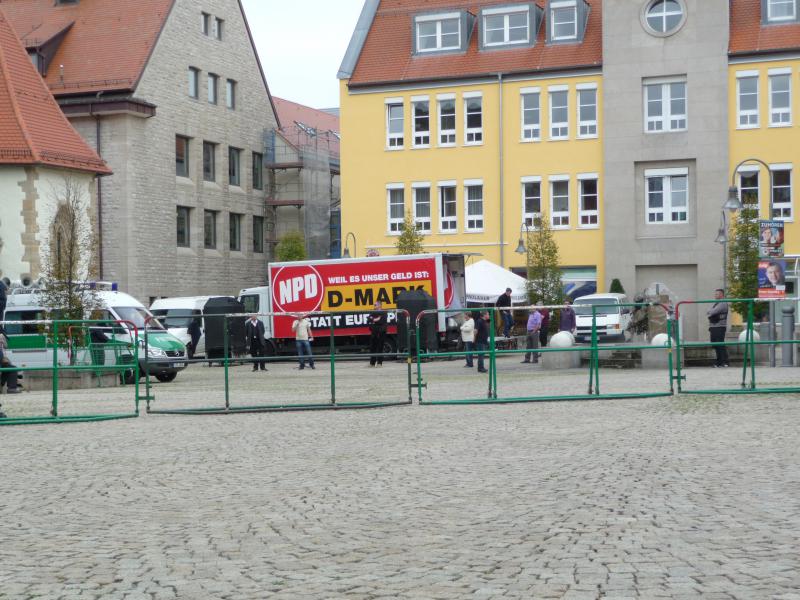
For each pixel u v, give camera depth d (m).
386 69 57.66
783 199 51.97
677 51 52.69
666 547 7.44
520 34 56.22
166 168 57.91
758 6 53.25
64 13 59.12
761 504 9.02
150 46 56.44
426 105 57.16
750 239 45.56
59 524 9.18
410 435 15.45
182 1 59.12
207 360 20.58
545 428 15.82
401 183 57.38
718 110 52.25
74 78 55.72
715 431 14.71
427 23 57.66
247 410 20.28
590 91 54.59
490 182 56.06
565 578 6.65
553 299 48.91
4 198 46.91
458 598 6.27
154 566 7.41
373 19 60.00
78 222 42.75
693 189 52.88
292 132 70.81
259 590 6.63
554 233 55.19
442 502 9.70
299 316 20.69
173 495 10.56
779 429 14.78
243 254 65.44
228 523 8.97
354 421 17.95
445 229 57.00
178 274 58.81
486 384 25.05
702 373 26.64
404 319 22.06
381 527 8.60
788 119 51.84
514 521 8.66
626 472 11.12
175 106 58.47
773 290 29.25
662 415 17.20
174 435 16.39
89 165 49.62
